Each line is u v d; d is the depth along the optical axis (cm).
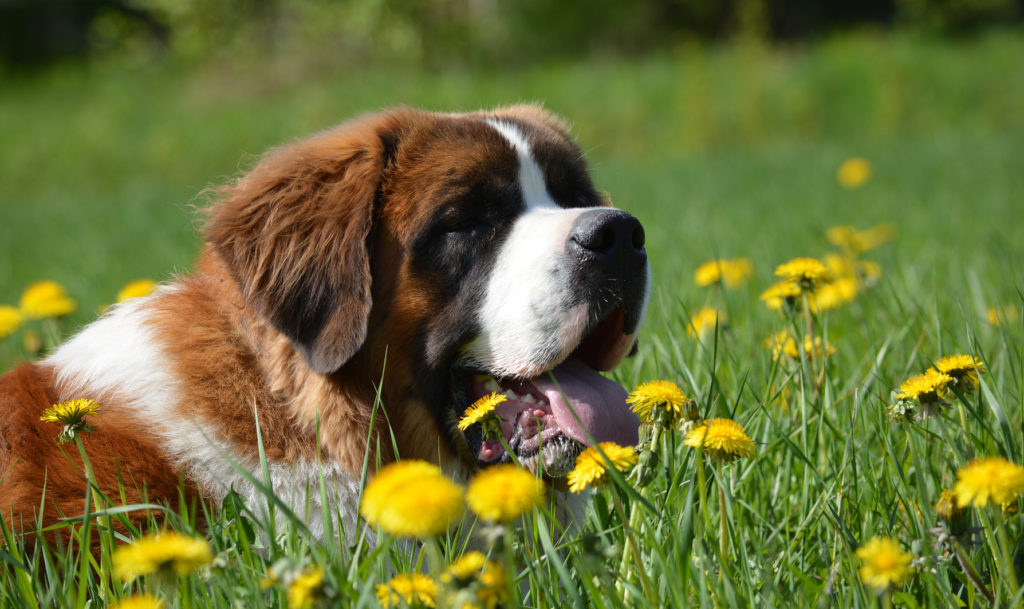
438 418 342
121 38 3120
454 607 188
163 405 319
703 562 235
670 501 272
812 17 3700
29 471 302
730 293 585
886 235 754
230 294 336
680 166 1745
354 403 323
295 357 323
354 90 2467
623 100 2377
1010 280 555
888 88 2414
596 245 328
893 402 287
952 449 296
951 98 2420
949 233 850
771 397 352
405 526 173
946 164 1479
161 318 339
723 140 2317
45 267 977
